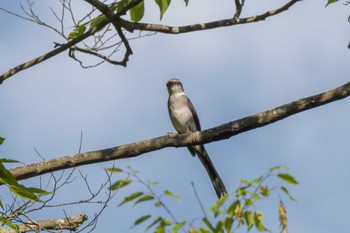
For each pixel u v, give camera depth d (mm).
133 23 10883
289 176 6613
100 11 10664
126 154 10281
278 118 10188
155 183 6832
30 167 10141
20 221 10938
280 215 6527
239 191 6660
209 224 6648
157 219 6672
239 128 10242
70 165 10211
